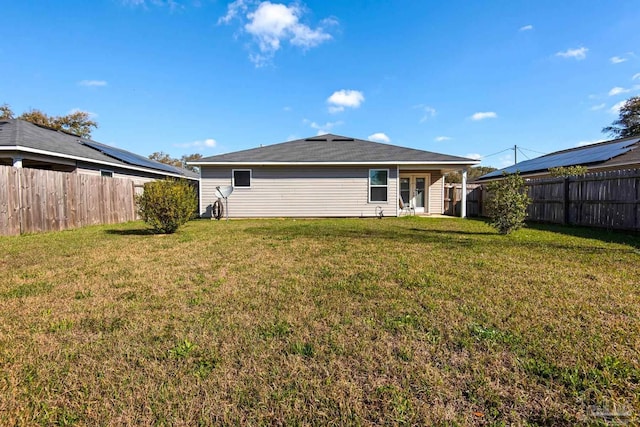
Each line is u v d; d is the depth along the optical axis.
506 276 3.70
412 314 2.60
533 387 1.65
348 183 13.47
